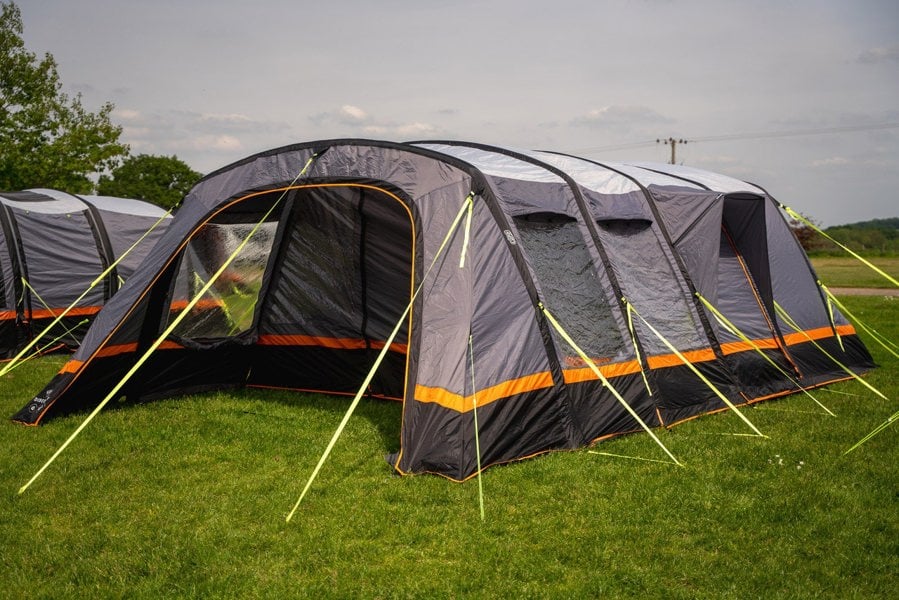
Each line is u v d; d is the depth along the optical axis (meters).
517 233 6.04
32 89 23.91
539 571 3.97
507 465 5.41
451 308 5.62
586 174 7.36
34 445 5.96
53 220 10.68
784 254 8.66
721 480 5.21
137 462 5.60
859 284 23.17
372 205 6.91
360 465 5.53
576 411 5.93
